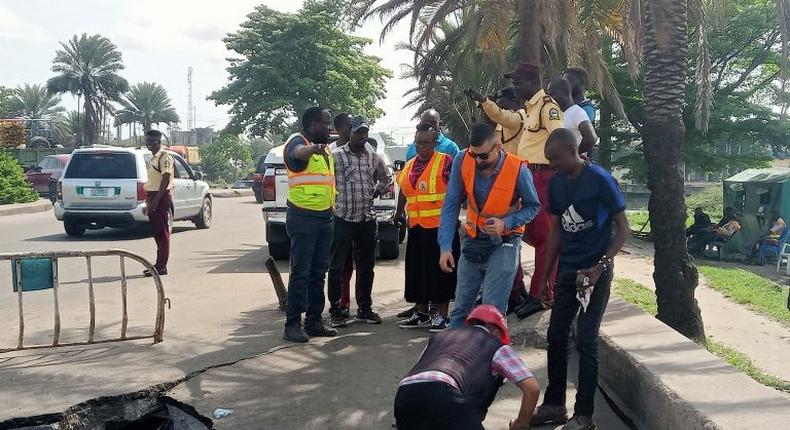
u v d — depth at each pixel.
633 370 4.52
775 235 17.55
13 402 4.47
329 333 6.18
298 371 5.23
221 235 14.45
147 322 6.63
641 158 23.41
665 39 7.46
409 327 6.46
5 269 9.95
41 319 6.77
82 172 13.16
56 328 5.57
